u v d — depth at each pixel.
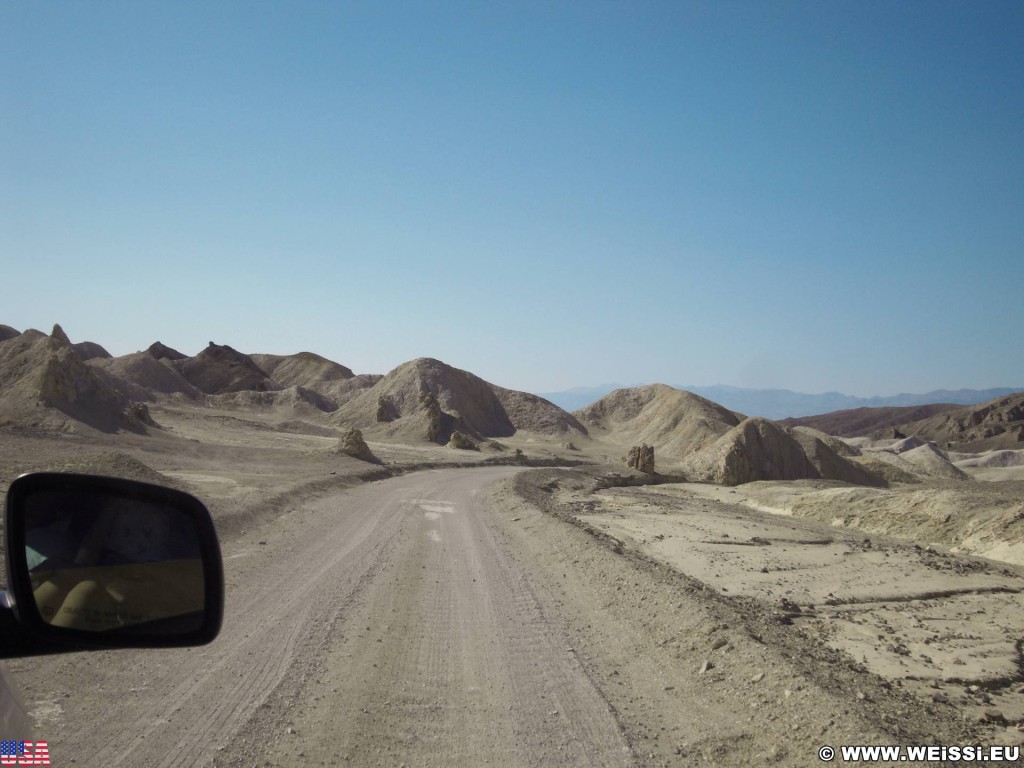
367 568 13.35
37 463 22.64
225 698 6.66
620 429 128.50
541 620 10.29
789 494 43.47
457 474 45.81
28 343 58.31
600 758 5.89
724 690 7.57
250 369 149.50
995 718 7.71
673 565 17.72
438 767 5.61
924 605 14.36
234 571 12.29
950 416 182.00
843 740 6.14
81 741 5.53
